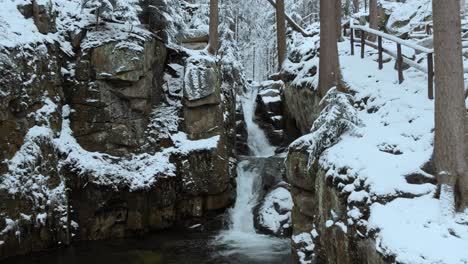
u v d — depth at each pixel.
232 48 24.95
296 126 18.55
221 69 18.50
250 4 39.34
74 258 11.55
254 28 40.66
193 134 15.28
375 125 9.67
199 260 11.56
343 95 9.71
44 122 12.67
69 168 13.22
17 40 12.09
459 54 6.24
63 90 14.08
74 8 15.52
